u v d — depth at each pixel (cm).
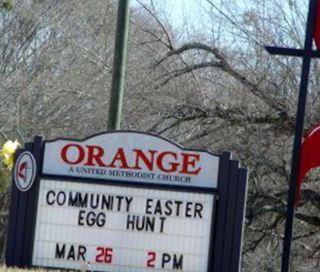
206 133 2927
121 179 1523
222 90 2947
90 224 1527
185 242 1509
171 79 2928
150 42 3106
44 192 1535
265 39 2927
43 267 1530
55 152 1535
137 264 1518
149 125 2975
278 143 2838
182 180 1511
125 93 2961
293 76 2850
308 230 3061
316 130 1586
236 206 1495
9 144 1603
